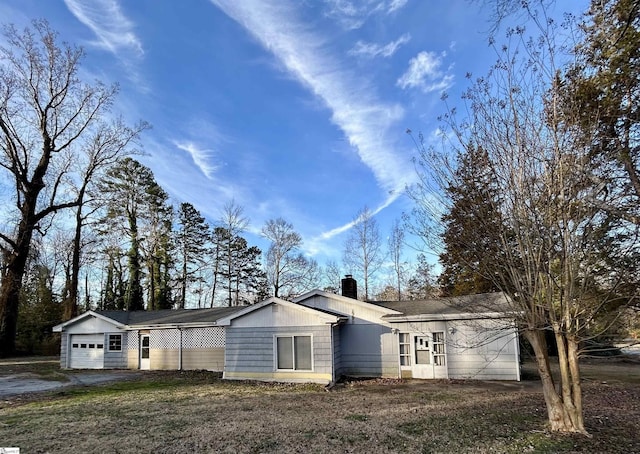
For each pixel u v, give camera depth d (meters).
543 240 6.27
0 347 23.33
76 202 26.17
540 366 6.99
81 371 17.77
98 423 7.81
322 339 13.95
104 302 35.03
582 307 6.38
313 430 7.15
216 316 18.50
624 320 7.26
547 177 6.23
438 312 15.16
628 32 7.16
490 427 7.12
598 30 7.33
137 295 31.39
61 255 34.31
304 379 13.88
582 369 16.73
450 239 7.46
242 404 9.86
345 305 16.33
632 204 6.50
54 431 7.20
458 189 7.12
